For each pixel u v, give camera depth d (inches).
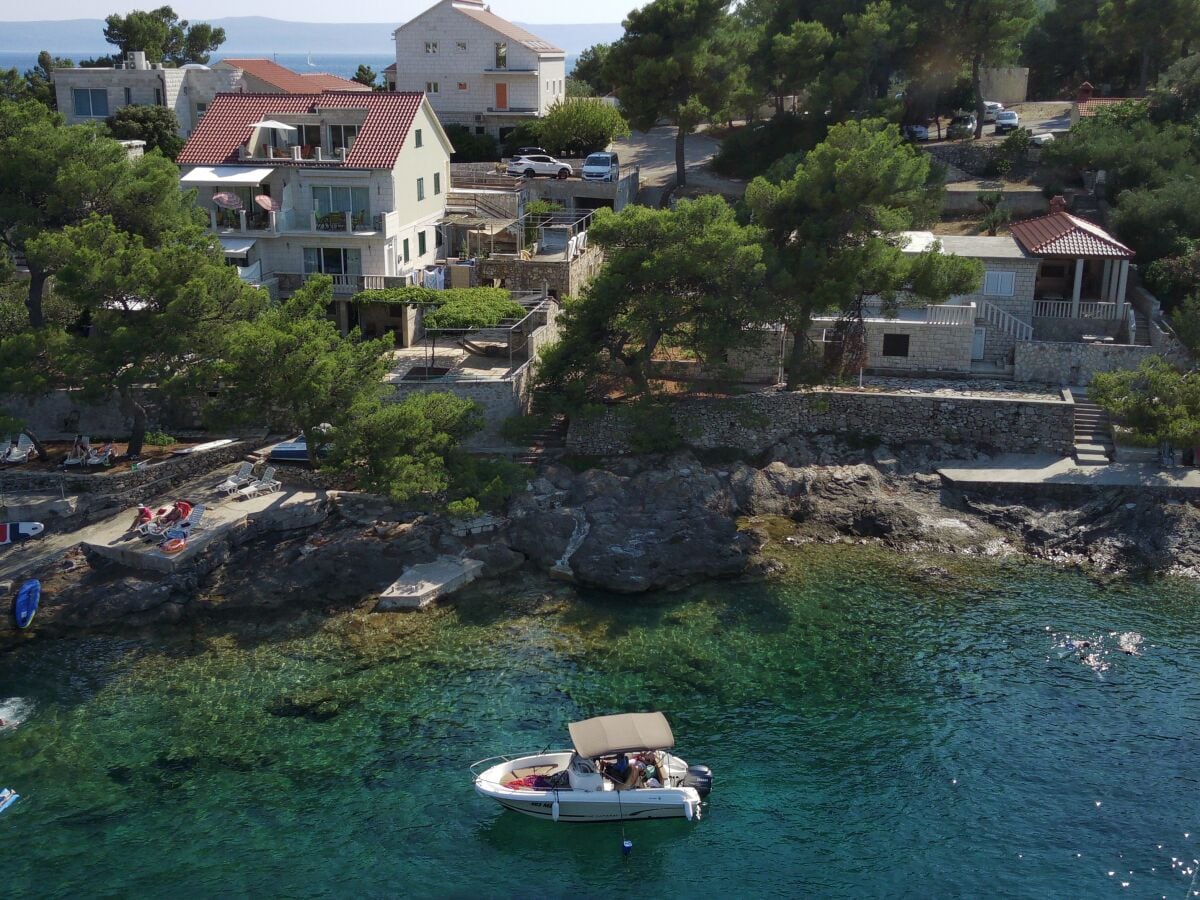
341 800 1300.4
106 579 1732.3
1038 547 1898.4
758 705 1475.1
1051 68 4185.5
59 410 2146.9
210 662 1568.7
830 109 3073.3
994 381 2272.4
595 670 1552.7
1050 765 1352.1
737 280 2012.8
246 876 1183.6
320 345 1804.9
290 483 1994.3
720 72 3164.4
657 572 1787.6
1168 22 3452.3
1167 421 1994.3
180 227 2143.2
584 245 2721.5
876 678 1534.2
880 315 2335.1
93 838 1234.0
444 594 1737.2
